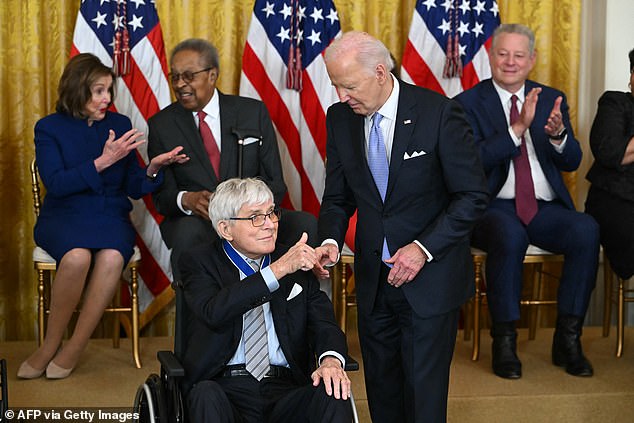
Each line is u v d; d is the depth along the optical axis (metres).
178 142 4.22
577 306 4.15
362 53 2.86
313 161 4.89
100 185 4.07
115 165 4.24
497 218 4.17
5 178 4.73
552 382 4.03
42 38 4.70
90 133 4.21
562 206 4.36
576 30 5.02
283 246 3.04
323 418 2.67
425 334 3.01
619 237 4.32
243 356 2.92
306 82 4.86
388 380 3.22
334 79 2.90
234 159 4.24
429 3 4.87
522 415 3.84
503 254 4.09
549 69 5.04
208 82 4.18
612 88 5.01
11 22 4.67
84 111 4.16
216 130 4.29
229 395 2.86
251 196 2.86
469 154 2.97
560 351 4.21
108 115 4.32
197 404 2.67
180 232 3.88
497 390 3.91
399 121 2.97
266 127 4.33
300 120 4.88
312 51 4.85
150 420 2.62
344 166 3.11
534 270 4.73
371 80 2.88
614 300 5.06
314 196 4.90
